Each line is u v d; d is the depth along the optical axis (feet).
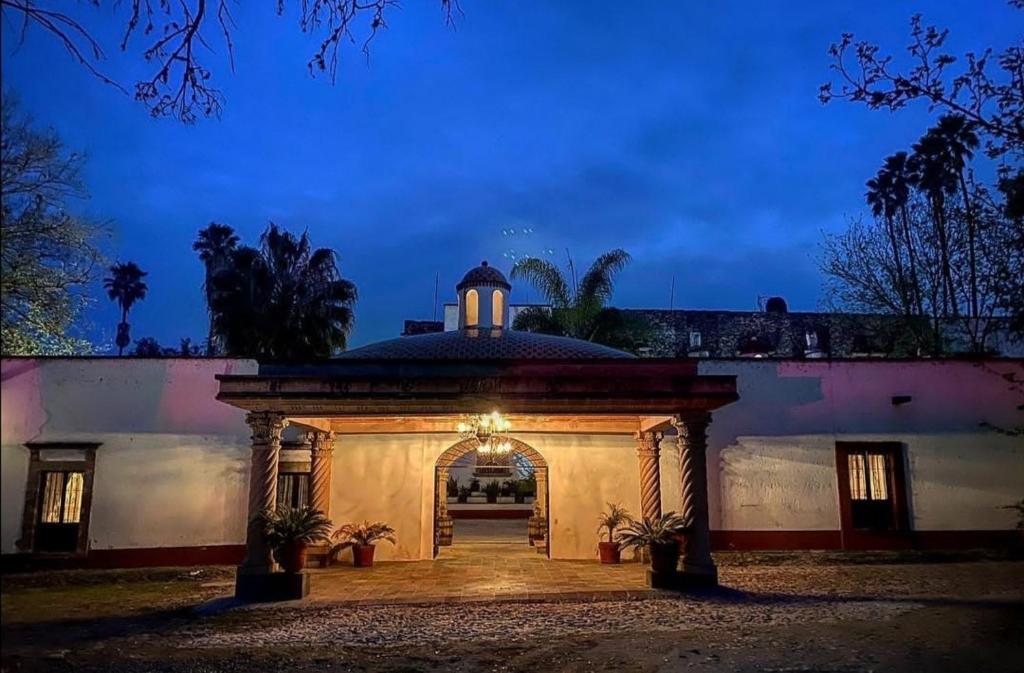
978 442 52.13
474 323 56.49
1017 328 40.70
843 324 104.06
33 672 24.09
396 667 24.98
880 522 51.65
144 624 32.60
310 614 34.40
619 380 38.78
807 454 51.75
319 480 50.65
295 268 74.33
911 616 32.04
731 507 50.96
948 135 70.03
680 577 39.22
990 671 23.00
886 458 52.29
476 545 65.10
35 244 37.11
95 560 46.03
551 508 53.93
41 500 46.78
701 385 39.01
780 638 28.09
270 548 37.96
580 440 54.49
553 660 25.55
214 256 110.63
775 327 106.42
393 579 43.96
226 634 30.37
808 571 47.26
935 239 73.31
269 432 38.65
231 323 70.38
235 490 48.32
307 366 42.83
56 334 47.93
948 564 49.70
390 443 54.24
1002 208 35.76
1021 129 29.66
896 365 52.95
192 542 47.32
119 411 47.96
